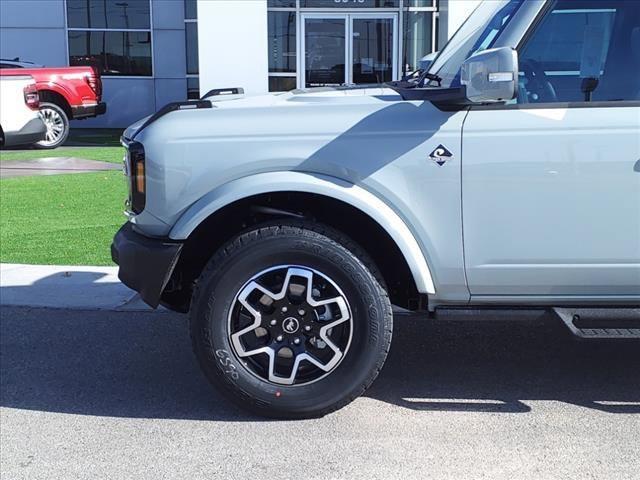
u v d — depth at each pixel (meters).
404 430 3.77
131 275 3.86
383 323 3.74
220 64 13.90
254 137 3.70
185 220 3.73
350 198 3.64
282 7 16.67
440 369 4.59
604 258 3.67
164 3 20.97
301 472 3.38
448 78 4.20
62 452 3.62
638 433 3.71
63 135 16.36
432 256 3.73
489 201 3.65
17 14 20.88
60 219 8.91
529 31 3.77
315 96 3.96
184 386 4.40
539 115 3.60
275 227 3.72
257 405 3.80
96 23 21.06
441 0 14.73
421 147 3.64
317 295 3.73
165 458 3.54
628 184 3.59
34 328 5.44
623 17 3.72
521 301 3.81
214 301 3.71
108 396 4.27
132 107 21.50
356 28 16.77
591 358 4.74
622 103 3.61
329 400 3.79
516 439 3.66
